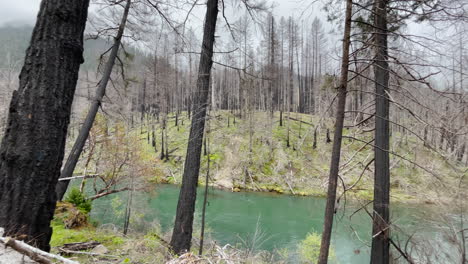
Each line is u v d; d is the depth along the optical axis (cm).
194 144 579
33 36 229
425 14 382
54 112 226
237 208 1556
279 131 2777
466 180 462
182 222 548
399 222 526
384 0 419
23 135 213
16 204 206
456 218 458
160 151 2580
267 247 988
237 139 2517
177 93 3133
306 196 1858
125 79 814
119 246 446
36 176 214
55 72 227
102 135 1147
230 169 2212
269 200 1772
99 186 1614
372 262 511
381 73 511
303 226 1269
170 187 1966
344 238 773
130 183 1140
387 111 521
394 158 673
